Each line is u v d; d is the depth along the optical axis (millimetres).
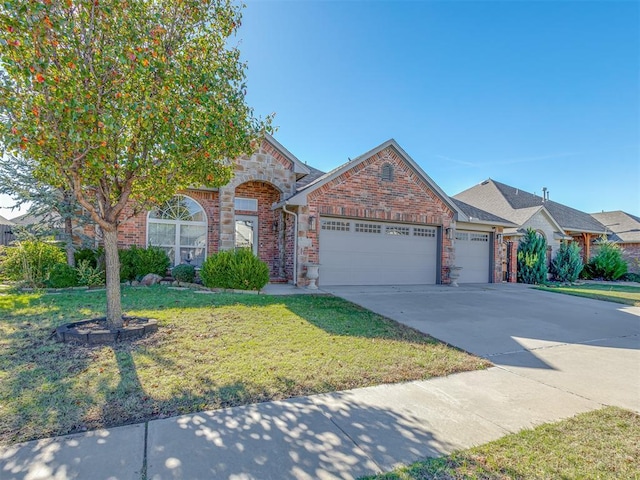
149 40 4914
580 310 10023
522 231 19312
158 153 5578
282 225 13922
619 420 3521
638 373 4992
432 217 14547
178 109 4953
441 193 14531
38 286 9820
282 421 3244
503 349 5996
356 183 13039
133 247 11586
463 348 5934
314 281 11875
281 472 2516
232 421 3207
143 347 5078
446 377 4598
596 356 5770
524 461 2742
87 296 8641
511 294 12805
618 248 22828
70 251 10727
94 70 4668
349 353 5266
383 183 13539
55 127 4414
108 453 2652
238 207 14195
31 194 10117
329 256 12977
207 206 13328
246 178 12383
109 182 5820
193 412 3344
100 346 5055
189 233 13141
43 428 2961
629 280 22453
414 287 13453
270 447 2820
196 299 8648
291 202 11805
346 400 3754
